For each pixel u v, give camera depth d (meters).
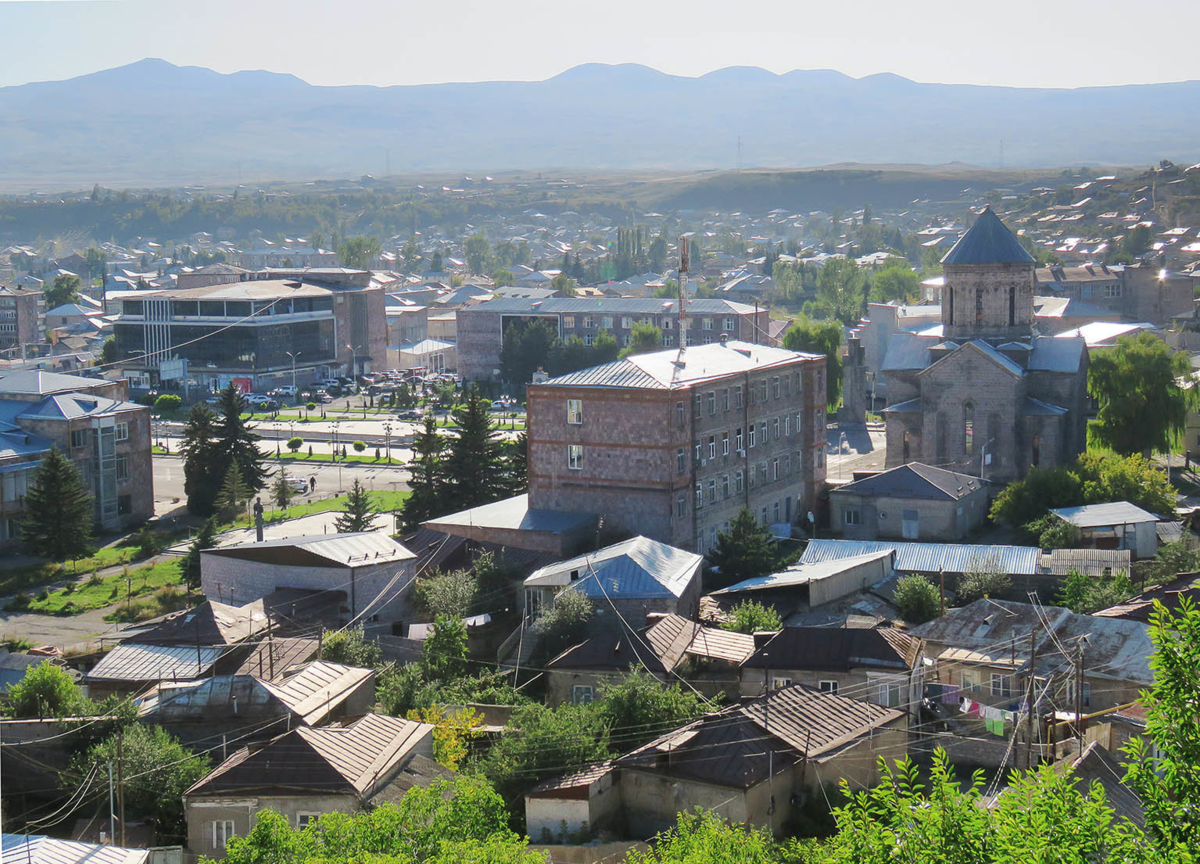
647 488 112.25
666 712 68.88
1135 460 124.00
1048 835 33.84
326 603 97.06
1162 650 35.97
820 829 59.28
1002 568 102.25
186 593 118.12
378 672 81.00
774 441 129.50
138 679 80.44
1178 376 158.62
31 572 126.19
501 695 78.56
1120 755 60.97
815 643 77.56
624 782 60.91
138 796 63.25
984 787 67.81
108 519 148.12
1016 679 75.81
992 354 140.38
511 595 101.88
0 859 49.00
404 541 112.56
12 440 142.38
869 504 126.69
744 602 94.50
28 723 69.88
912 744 71.62
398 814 48.56
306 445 199.12
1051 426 139.50
